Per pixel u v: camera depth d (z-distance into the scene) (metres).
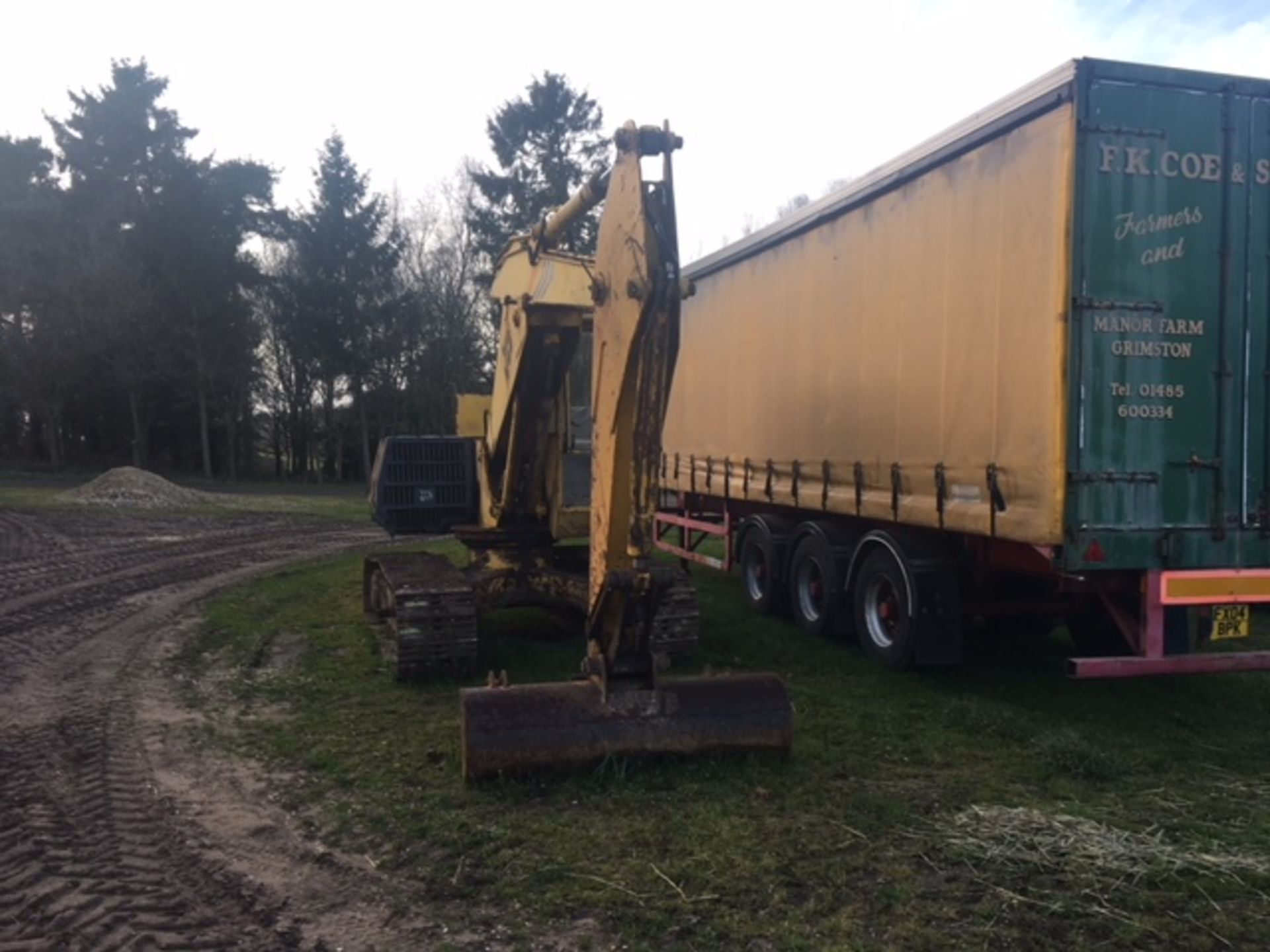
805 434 9.38
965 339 6.96
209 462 40.09
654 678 5.49
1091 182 5.99
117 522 20.42
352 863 4.43
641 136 4.96
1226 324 6.26
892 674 8.00
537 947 3.70
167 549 16.33
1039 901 4.08
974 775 5.66
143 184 39.03
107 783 5.46
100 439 42.75
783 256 9.80
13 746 6.11
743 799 5.12
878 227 8.10
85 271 34.78
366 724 6.52
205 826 4.85
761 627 9.75
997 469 6.60
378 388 42.16
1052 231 6.08
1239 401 6.32
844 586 8.83
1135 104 6.06
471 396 9.89
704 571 14.07
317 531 20.27
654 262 4.96
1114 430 6.08
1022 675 8.00
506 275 8.27
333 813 4.99
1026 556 6.95
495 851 4.51
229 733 6.37
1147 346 6.12
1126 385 6.10
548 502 8.38
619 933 3.80
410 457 9.59
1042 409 6.15
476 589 8.22
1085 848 4.59
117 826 4.86
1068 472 6.00
